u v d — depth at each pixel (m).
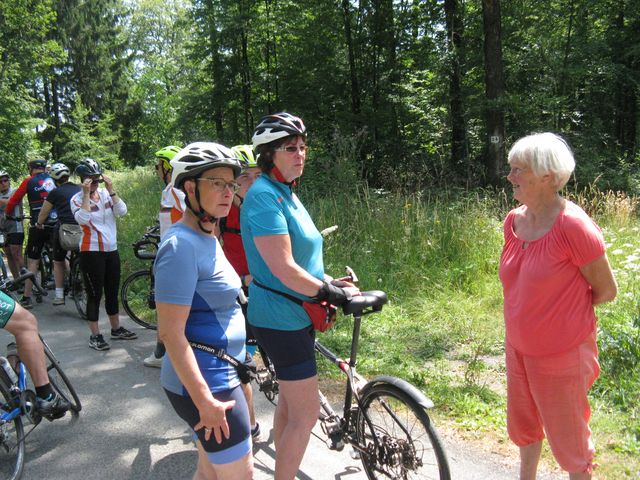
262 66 17.80
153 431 3.87
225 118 18.72
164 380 2.30
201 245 2.20
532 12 15.00
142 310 6.37
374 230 7.72
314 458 3.40
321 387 4.40
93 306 5.47
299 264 2.64
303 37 16.16
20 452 3.35
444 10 15.31
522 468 2.81
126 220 11.64
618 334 4.56
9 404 3.38
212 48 17.08
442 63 14.55
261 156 2.60
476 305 6.06
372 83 16.42
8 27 22.47
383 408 2.83
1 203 8.23
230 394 2.22
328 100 16.91
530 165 2.38
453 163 14.91
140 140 43.47
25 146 23.88
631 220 8.58
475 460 3.29
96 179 5.39
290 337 2.63
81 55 39.75
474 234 7.32
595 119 16.55
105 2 42.03
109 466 3.43
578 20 15.30
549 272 2.39
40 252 7.59
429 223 7.66
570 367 2.43
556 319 2.41
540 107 14.49
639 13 16.30
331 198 9.16
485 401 4.08
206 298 2.21
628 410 3.78
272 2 16.45
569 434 2.49
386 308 6.18
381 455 2.85
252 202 2.54
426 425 2.57
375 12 15.87
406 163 14.71
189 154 2.17
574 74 14.82
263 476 3.24
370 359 4.96
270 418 3.94
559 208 2.44
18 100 23.36
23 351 3.50
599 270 2.37
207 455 2.23
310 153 14.13
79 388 4.59
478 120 15.25
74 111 36.72
